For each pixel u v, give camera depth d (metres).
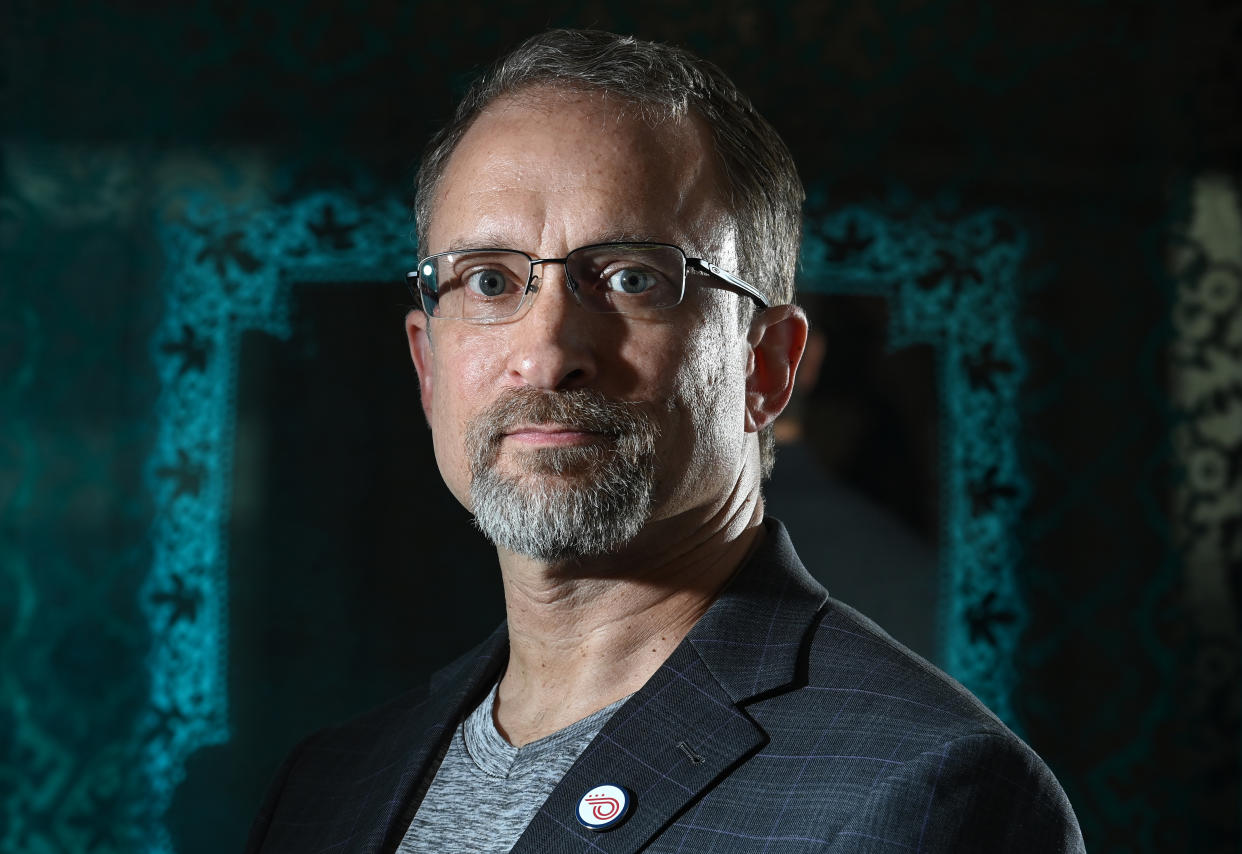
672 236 1.18
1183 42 3.98
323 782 1.48
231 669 3.83
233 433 3.90
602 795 1.09
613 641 1.25
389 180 3.96
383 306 3.93
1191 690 3.79
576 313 1.15
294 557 3.87
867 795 1.00
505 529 1.15
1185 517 3.84
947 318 3.88
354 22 4.00
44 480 3.88
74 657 3.83
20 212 3.95
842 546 3.76
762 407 1.31
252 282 3.94
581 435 1.14
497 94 1.28
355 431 3.90
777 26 3.97
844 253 3.90
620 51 1.26
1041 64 3.99
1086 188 3.95
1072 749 3.75
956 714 1.04
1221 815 3.74
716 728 1.11
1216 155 3.96
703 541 1.25
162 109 3.99
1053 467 3.84
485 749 1.28
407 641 3.85
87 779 3.79
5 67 3.98
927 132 3.96
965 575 3.78
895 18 3.99
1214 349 3.91
